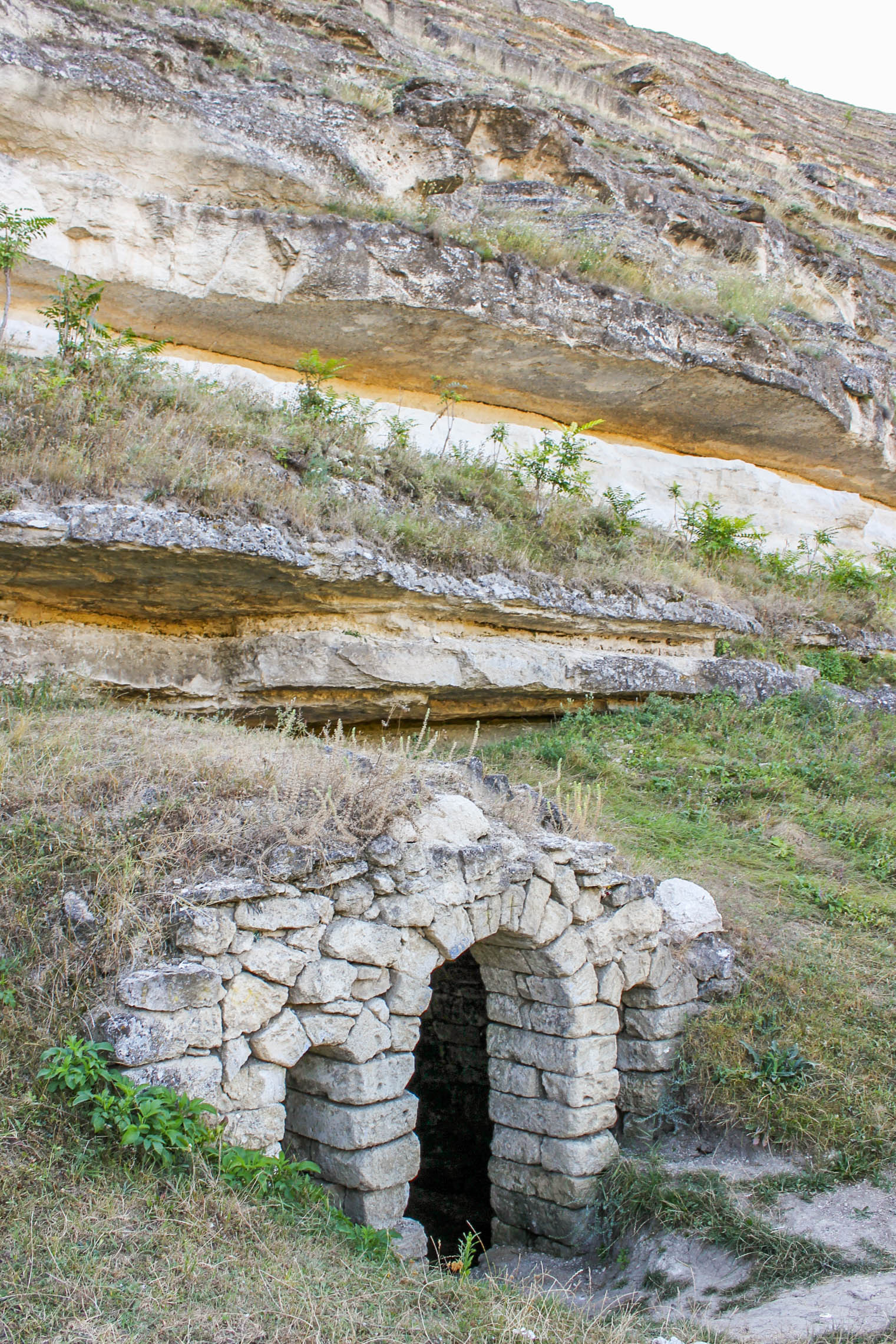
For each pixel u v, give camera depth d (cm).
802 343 1512
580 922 561
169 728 597
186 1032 391
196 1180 367
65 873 420
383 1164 460
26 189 946
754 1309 424
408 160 1238
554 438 1316
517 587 927
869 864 776
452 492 1004
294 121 1130
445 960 500
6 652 708
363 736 941
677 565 1176
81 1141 362
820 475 1644
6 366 747
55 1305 306
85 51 1001
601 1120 554
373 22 1908
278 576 752
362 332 1134
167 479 707
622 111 2450
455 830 520
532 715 1023
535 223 1407
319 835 457
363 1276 374
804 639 1251
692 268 1506
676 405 1387
